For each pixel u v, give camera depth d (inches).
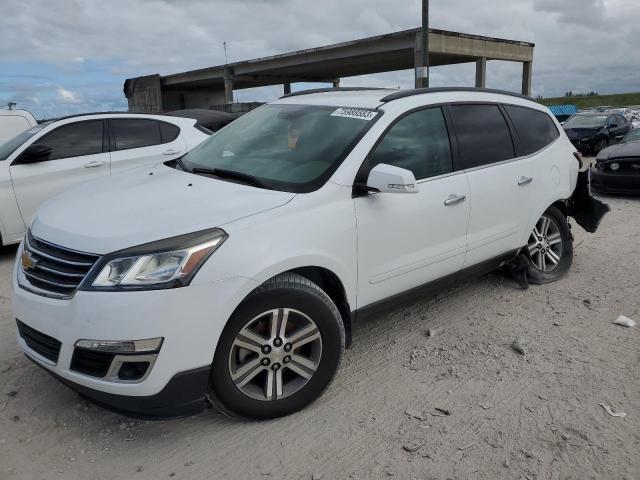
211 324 107.3
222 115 351.3
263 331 118.8
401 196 142.9
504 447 114.3
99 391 105.9
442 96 166.6
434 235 153.6
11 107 377.4
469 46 1226.6
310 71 1683.1
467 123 170.4
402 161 146.7
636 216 338.0
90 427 121.1
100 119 283.7
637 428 120.0
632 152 399.2
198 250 107.0
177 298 103.7
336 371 129.1
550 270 211.9
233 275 109.0
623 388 135.8
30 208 259.3
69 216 121.1
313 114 156.9
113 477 105.8
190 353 106.1
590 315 180.5
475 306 188.1
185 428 121.0
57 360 109.2
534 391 134.9
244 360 117.3
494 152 177.3
